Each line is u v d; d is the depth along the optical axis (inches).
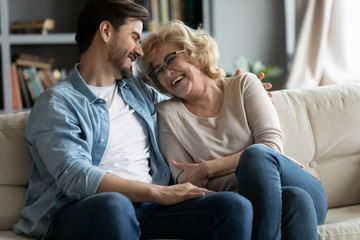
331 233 66.4
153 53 79.0
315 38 143.7
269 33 156.3
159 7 151.5
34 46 157.8
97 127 71.9
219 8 154.0
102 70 76.0
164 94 83.7
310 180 70.3
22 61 146.3
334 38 141.6
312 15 143.6
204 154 75.9
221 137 76.1
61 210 67.0
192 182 73.8
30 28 149.9
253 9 155.5
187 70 77.5
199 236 62.6
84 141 68.4
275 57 157.0
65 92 71.2
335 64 142.2
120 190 64.1
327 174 84.7
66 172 65.0
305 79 143.9
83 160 66.0
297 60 145.0
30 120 71.6
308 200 63.2
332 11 141.3
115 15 75.1
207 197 62.0
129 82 79.7
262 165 63.4
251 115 76.7
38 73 148.3
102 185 64.2
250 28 155.7
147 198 64.2
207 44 78.5
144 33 149.2
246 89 78.5
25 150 76.5
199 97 78.6
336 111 86.5
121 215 57.6
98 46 75.5
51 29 160.2
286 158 68.3
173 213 64.5
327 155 85.8
